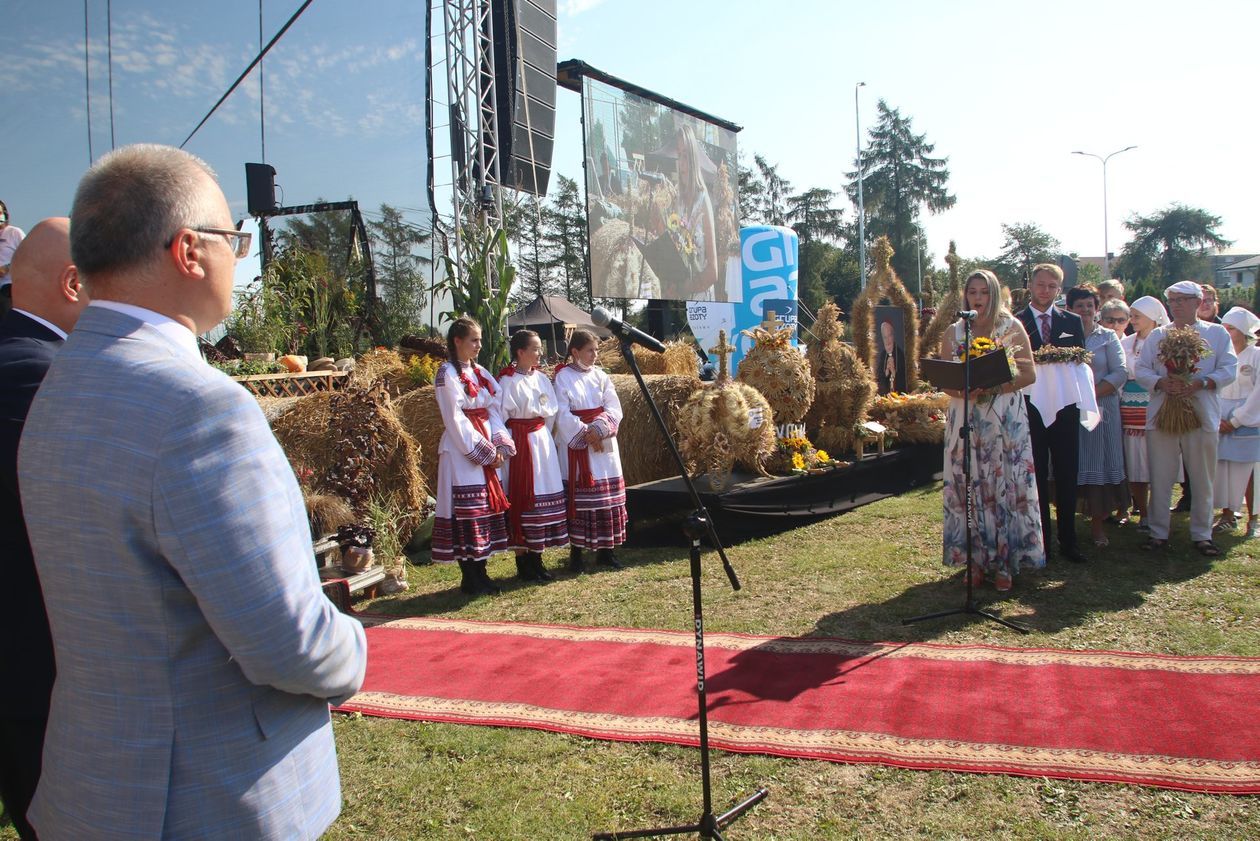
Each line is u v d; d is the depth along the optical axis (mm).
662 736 3166
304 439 5766
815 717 3270
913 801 2695
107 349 1277
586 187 12000
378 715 3492
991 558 4750
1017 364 4637
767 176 51062
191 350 1353
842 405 7660
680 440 6668
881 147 51469
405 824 2723
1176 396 5250
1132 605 4438
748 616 4566
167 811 1237
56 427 1258
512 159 10688
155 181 1320
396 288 10516
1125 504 6172
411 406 6914
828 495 7133
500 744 3191
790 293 16359
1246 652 3725
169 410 1207
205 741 1265
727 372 6473
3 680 1771
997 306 4699
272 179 10078
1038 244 64625
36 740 1808
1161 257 77500
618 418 5863
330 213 11062
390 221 10438
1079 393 5090
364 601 5277
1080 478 5598
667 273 13734
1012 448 4688
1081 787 2713
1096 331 5723
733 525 6289
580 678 3783
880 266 9438
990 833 2514
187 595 1253
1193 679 3432
